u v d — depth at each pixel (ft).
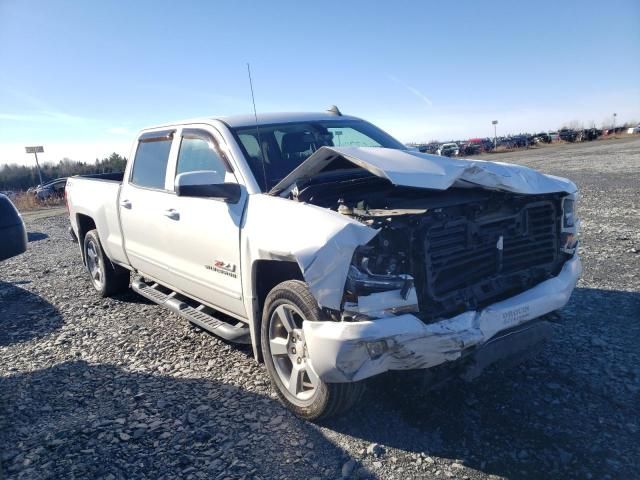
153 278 17.11
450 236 10.30
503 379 12.16
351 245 9.30
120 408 11.85
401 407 11.23
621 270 19.81
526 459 9.24
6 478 9.49
